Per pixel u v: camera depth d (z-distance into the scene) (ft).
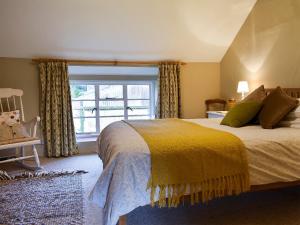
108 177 5.19
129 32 12.33
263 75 11.85
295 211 6.98
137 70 15.16
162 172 5.32
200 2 11.35
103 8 10.85
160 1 10.97
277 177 6.18
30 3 10.15
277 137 6.53
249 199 7.79
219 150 5.82
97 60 13.80
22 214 6.89
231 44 14.32
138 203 5.16
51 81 12.92
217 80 15.87
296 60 9.93
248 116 8.38
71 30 11.74
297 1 9.77
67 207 7.33
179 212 7.01
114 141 6.22
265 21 11.51
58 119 13.09
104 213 5.14
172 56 14.49
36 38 11.87
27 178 9.77
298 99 8.39
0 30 11.11
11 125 11.13
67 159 12.63
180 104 14.93
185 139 6.05
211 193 5.75
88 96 15.39
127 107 16.10
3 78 12.63
